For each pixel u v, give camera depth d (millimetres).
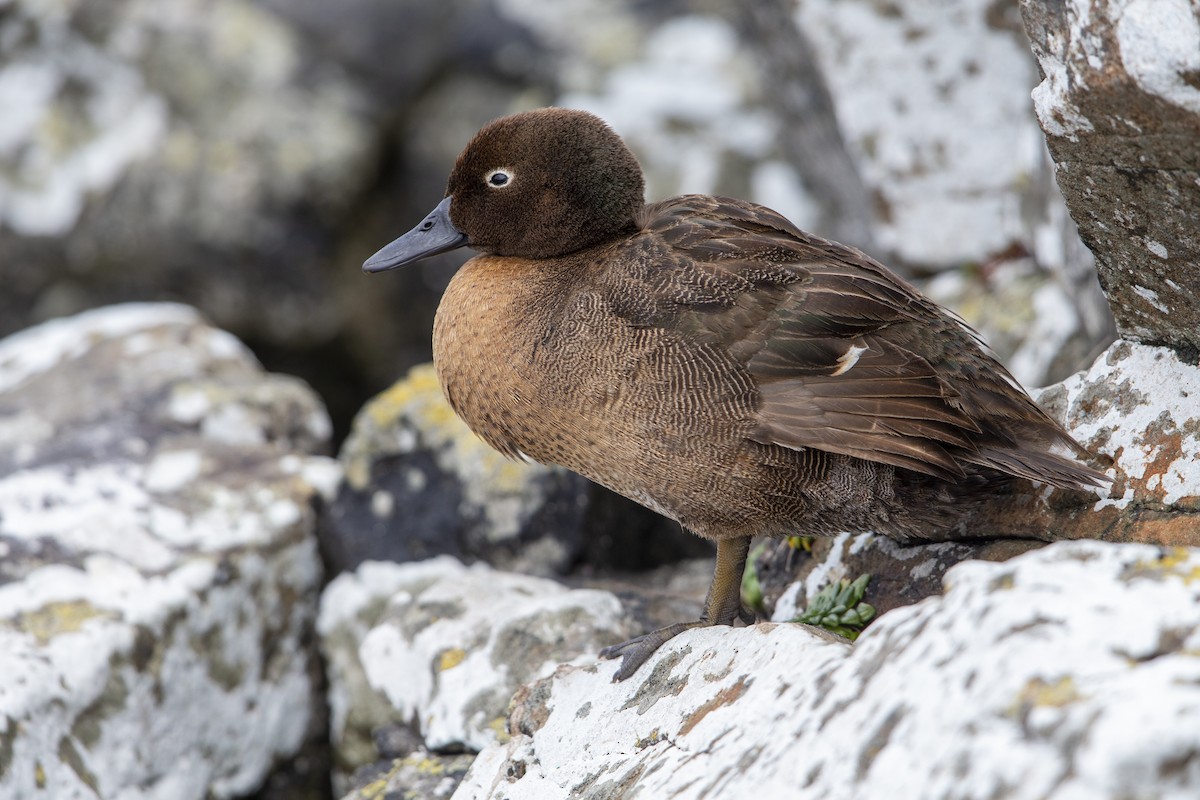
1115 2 4961
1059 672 3789
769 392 6348
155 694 8555
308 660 9727
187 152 15781
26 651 8109
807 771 4332
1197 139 5016
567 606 8297
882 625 4691
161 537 9359
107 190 15609
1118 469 6488
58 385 11234
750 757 4781
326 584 10000
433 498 9883
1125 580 4121
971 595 4301
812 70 12578
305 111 16125
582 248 7438
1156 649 3830
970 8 10953
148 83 16094
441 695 8125
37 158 15664
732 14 17406
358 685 9336
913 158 11516
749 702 5188
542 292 6969
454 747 7977
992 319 10516
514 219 7449
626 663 6449
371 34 16750
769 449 6410
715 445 6441
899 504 6543
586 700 6484
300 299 15891
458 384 7215
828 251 6840
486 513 9672
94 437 10492
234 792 9141
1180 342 6512
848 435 6188
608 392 6562
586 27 17719
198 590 8945
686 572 9852
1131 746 3385
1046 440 6449
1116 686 3623
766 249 6730
